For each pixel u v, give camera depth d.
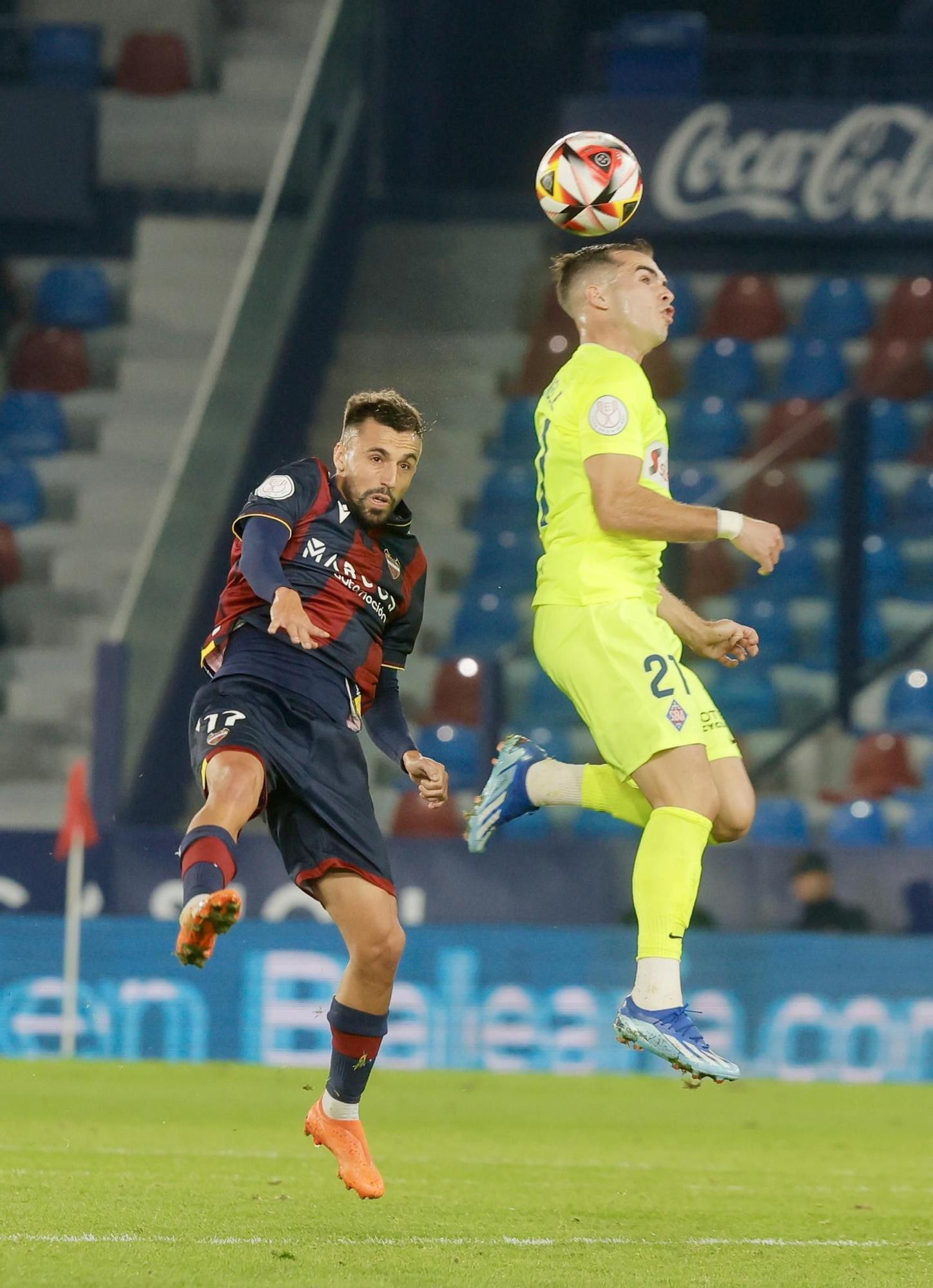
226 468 51.38
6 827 49.38
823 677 50.22
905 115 59.94
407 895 38.25
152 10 64.94
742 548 15.95
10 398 60.25
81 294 62.22
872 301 62.81
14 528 57.47
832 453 49.78
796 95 67.06
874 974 36.47
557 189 17.05
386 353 62.34
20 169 60.09
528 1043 36.41
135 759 42.50
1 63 65.19
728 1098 32.53
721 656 17.69
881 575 50.72
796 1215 17.17
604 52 62.84
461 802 45.47
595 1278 12.48
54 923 36.66
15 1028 36.50
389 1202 17.25
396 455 15.66
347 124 63.12
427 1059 36.34
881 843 45.22
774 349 61.91
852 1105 31.69
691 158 60.38
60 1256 12.80
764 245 63.47
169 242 62.75
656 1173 21.22
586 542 16.34
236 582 15.73
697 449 58.78
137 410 60.16
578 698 16.28
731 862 38.25
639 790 17.05
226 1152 21.88
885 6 68.69
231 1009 36.31
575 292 16.80
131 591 42.78
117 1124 25.36
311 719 15.09
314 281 59.69
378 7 67.19
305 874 14.95
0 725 52.09
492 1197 18.11
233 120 63.28
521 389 61.66
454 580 55.72
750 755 48.56
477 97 69.00
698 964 36.53
